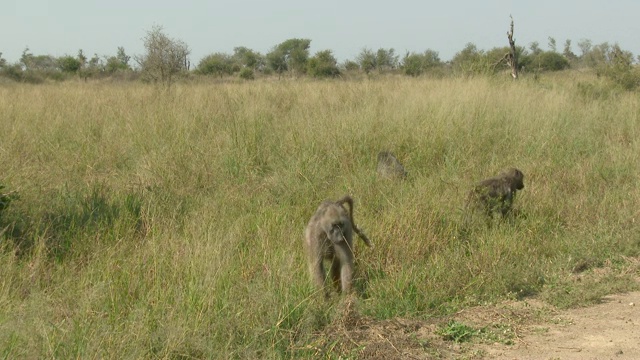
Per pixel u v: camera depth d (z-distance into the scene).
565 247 7.86
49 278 6.17
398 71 46.22
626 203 9.16
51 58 57.56
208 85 21.95
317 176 9.89
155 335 4.88
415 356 5.23
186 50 24.95
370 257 7.00
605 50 51.09
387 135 11.56
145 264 6.17
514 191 8.77
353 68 52.03
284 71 55.16
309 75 42.59
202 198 8.98
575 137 12.77
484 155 11.39
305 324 5.42
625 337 5.63
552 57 46.00
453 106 13.38
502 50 31.45
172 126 12.32
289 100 16.52
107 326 4.88
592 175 10.47
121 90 19.69
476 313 6.16
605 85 21.06
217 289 5.61
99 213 7.93
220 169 10.28
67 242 7.10
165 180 9.55
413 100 14.03
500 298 6.55
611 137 13.38
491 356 5.28
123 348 4.64
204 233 6.82
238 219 7.81
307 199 8.88
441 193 8.96
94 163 10.68
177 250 6.39
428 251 7.31
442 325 5.83
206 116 13.07
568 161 11.30
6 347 4.45
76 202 8.21
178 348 4.78
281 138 11.55
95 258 6.59
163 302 5.36
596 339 5.61
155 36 24.41
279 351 5.02
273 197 9.30
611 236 8.04
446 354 5.31
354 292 6.10
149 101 15.72
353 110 13.56
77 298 5.58
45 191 8.59
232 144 11.10
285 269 6.09
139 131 12.07
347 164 10.54
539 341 5.58
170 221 7.70
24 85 25.81
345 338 5.36
